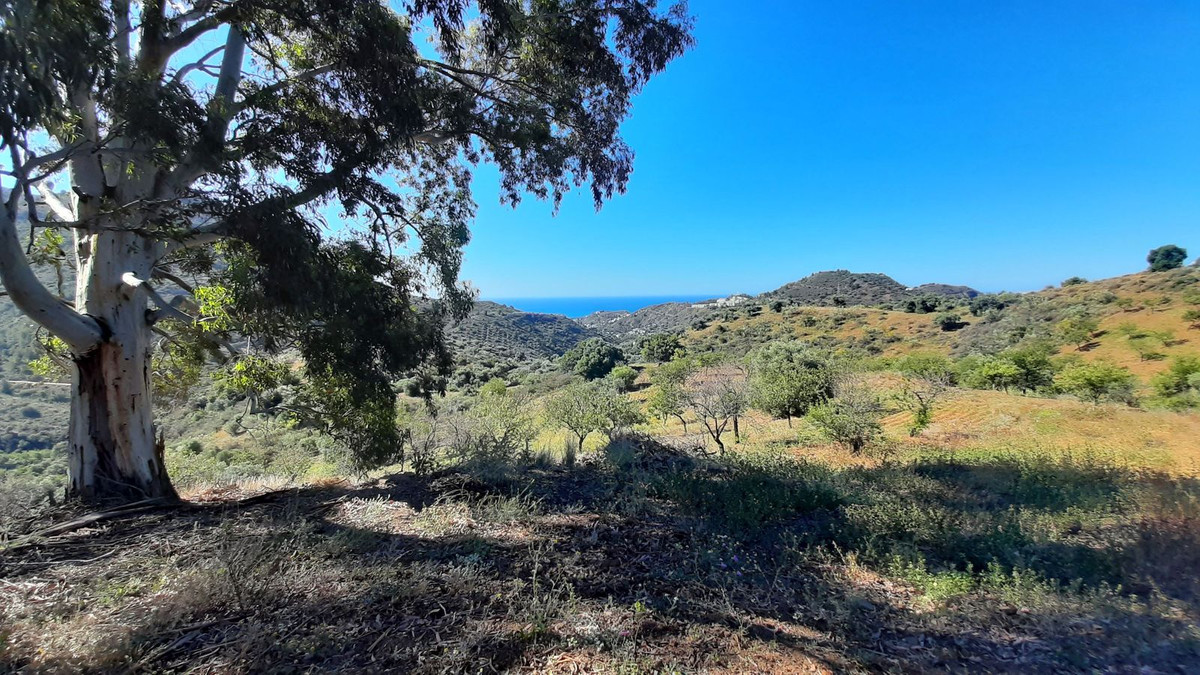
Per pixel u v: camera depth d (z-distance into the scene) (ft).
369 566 11.85
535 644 8.61
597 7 22.47
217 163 14.82
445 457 26.16
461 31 21.50
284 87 17.92
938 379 64.34
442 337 27.50
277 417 26.99
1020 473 24.72
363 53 16.33
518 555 13.07
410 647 8.35
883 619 10.39
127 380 19.47
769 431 58.39
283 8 15.71
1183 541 13.62
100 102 13.87
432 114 22.03
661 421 72.59
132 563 12.33
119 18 14.67
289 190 16.92
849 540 14.92
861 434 39.14
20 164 13.83
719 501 18.43
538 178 27.73
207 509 18.22
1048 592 11.15
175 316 20.30
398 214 20.81
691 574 12.28
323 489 21.42
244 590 10.23
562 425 45.37
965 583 11.59
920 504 18.54
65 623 9.03
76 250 19.43
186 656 8.12
